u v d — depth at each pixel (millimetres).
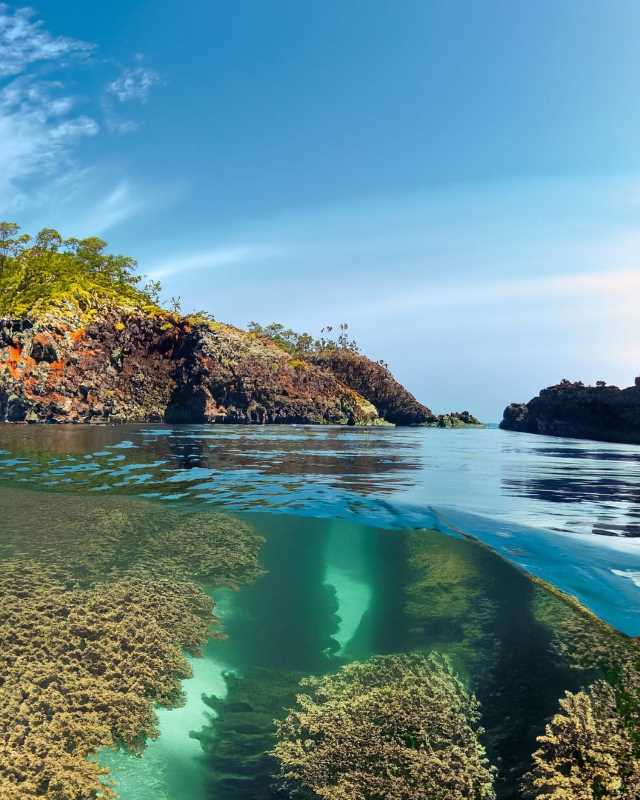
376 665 5602
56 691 4801
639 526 11031
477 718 4750
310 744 4469
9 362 66812
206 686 5234
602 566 8383
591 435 71562
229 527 10289
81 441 31875
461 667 5520
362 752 4398
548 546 9461
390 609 6848
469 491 15758
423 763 4270
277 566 8352
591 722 4609
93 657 5395
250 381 90562
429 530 10516
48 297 83500
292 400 97438
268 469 19812
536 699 4953
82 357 74375
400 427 108812
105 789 3832
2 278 111938
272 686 5258
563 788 3951
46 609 6203
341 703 5000
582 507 13312
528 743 4426
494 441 53750
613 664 5469
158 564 8062
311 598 7168
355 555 8883
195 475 17406
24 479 15484
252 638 6141
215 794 3898
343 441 41875
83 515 10703
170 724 4656
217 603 6973
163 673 5340
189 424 73562
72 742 4242
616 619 6488
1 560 7742
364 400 122250
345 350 153000
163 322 86062
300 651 5895
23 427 51656
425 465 24109
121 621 6148
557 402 79375
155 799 3797
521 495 15312
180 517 10867
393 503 13047
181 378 83375
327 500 13203
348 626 6391
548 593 7320
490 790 3990
